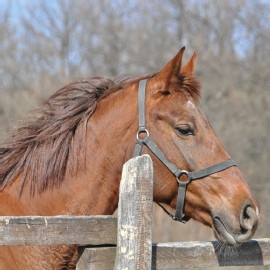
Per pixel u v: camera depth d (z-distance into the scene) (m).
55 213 7.29
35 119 7.62
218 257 7.28
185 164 7.08
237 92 33.62
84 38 40.62
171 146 7.12
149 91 7.35
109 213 7.47
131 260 6.49
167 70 7.25
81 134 7.41
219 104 33.09
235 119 32.41
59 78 35.00
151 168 6.58
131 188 6.53
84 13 40.97
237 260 7.39
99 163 7.34
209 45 36.72
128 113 7.33
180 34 38.91
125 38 38.72
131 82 7.61
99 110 7.52
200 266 7.19
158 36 38.03
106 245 6.86
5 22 38.91
